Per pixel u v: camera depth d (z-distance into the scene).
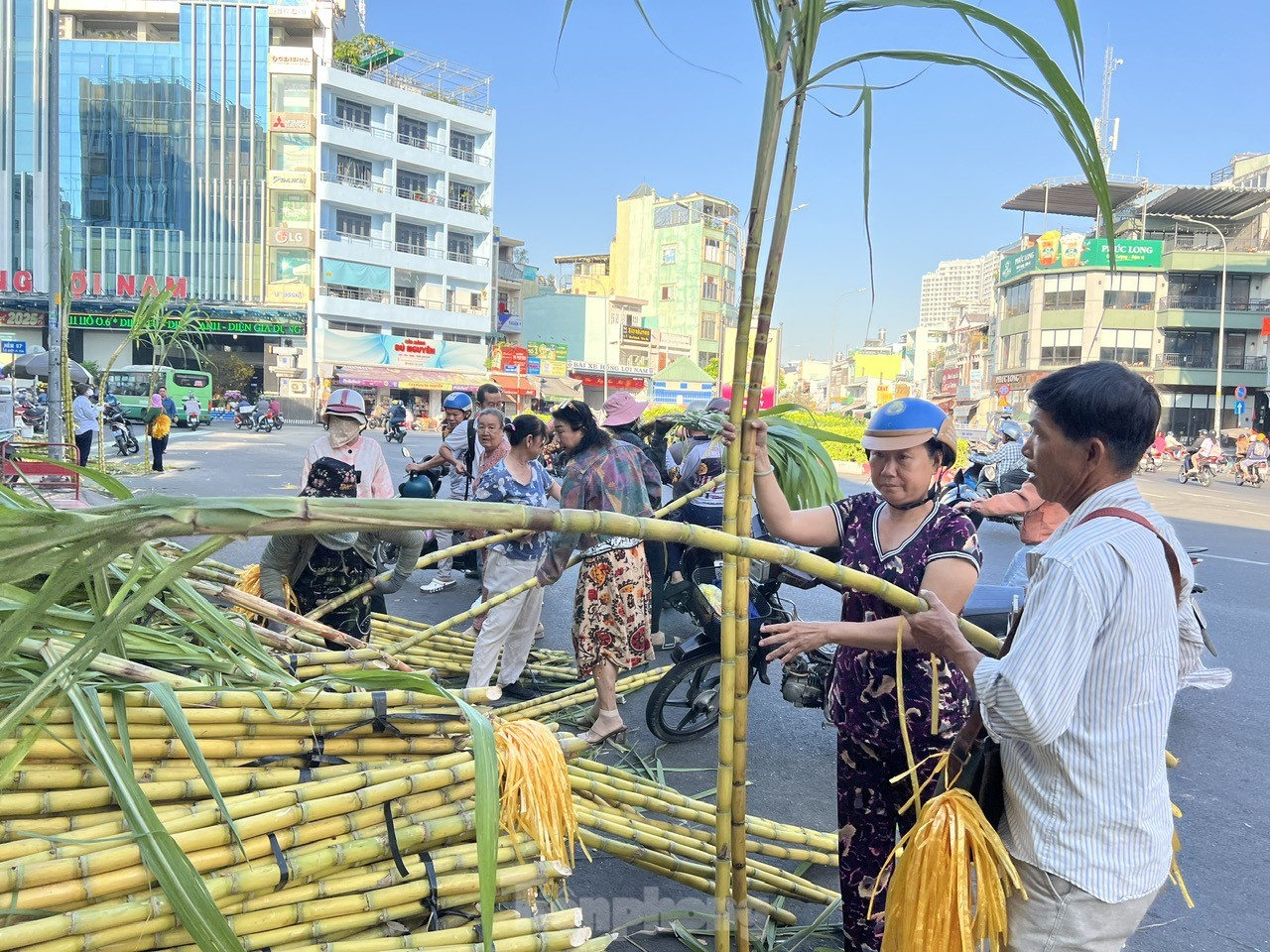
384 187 42.44
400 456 21.62
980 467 11.47
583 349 57.78
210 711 2.20
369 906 2.12
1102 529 1.60
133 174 39.28
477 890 2.26
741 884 2.23
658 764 3.98
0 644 1.29
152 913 1.88
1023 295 51.00
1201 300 46.06
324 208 40.53
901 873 1.78
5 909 1.75
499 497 4.70
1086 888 1.59
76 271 39.31
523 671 5.14
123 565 2.45
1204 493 21.33
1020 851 1.68
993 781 1.78
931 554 2.24
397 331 43.47
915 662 2.29
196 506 1.32
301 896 2.06
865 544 2.38
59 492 7.91
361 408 4.29
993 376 54.19
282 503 1.34
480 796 1.64
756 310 2.05
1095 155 1.67
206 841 1.98
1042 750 1.64
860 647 2.12
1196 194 45.44
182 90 39.12
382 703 2.39
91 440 15.23
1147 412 1.64
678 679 4.44
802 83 1.90
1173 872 1.79
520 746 2.34
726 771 2.17
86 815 2.00
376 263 42.16
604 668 4.25
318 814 2.13
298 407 40.03
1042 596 1.59
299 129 39.31
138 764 2.10
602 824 2.83
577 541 3.95
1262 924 3.15
